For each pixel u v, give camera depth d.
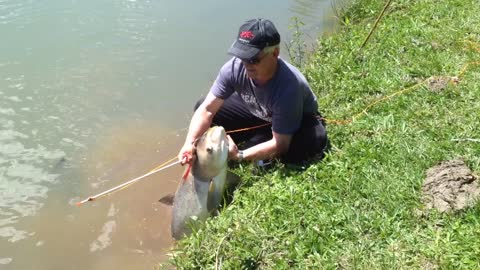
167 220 2.63
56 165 3.04
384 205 2.24
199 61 4.23
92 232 2.57
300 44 4.38
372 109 3.05
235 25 4.89
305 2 5.57
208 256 2.11
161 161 3.09
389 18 4.54
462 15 4.29
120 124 3.43
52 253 2.45
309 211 2.25
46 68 4.03
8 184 2.87
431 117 2.88
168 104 3.66
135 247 2.47
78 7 5.11
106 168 3.04
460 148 2.52
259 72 2.38
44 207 2.73
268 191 2.42
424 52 3.68
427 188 2.28
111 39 4.52
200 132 2.67
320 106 3.13
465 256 1.91
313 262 2.01
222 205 2.50
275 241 2.13
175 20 4.94
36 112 3.51
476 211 2.10
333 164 2.54
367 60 3.71
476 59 3.47
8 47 4.29
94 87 3.83
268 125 2.84
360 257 1.99
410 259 1.96
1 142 3.20
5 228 2.58
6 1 5.12
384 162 2.51
